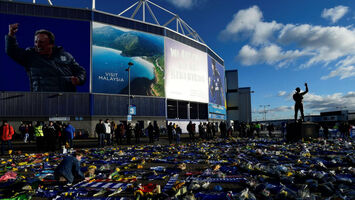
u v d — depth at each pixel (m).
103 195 4.87
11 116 32.09
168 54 46.66
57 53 35.19
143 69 42.28
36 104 33.41
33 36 34.28
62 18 35.84
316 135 17.20
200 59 55.31
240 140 21.22
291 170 6.75
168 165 8.87
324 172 6.34
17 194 5.00
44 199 4.86
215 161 9.12
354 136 24.97
